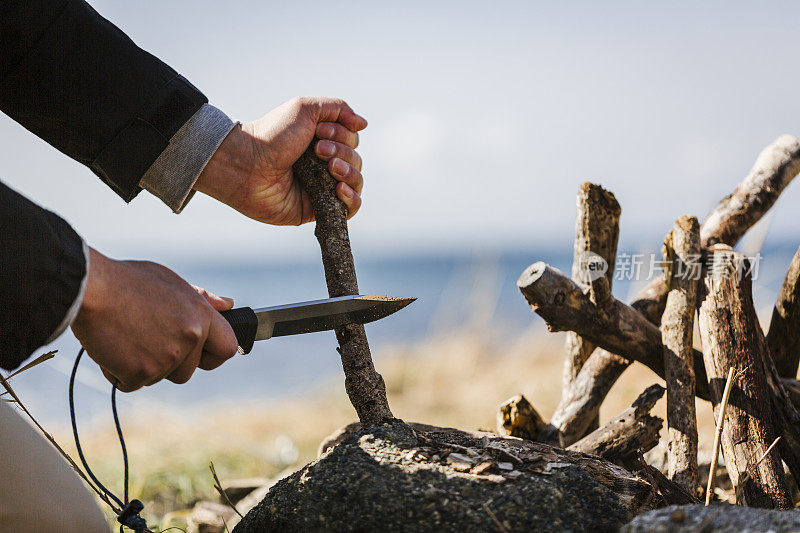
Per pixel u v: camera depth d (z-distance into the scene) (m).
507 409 1.97
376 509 1.09
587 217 1.77
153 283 1.04
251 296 35.78
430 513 1.07
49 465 1.12
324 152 1.55
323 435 5.16
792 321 1.87
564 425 1.94
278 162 1.55
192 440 4.41
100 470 3.39
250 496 2.52
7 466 1.05
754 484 1.45
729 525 0.88
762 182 2.07
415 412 5.94
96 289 0.96
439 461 1.20
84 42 1.36
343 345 1.43
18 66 1.33
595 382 1.96
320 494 1.14
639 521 0.92
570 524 1.06
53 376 5.85
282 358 13.96
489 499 1.09
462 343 7.52
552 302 1.69
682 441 1.63
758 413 1.53
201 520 2.26
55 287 0.90
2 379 1.29
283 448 4.38
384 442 1.25
